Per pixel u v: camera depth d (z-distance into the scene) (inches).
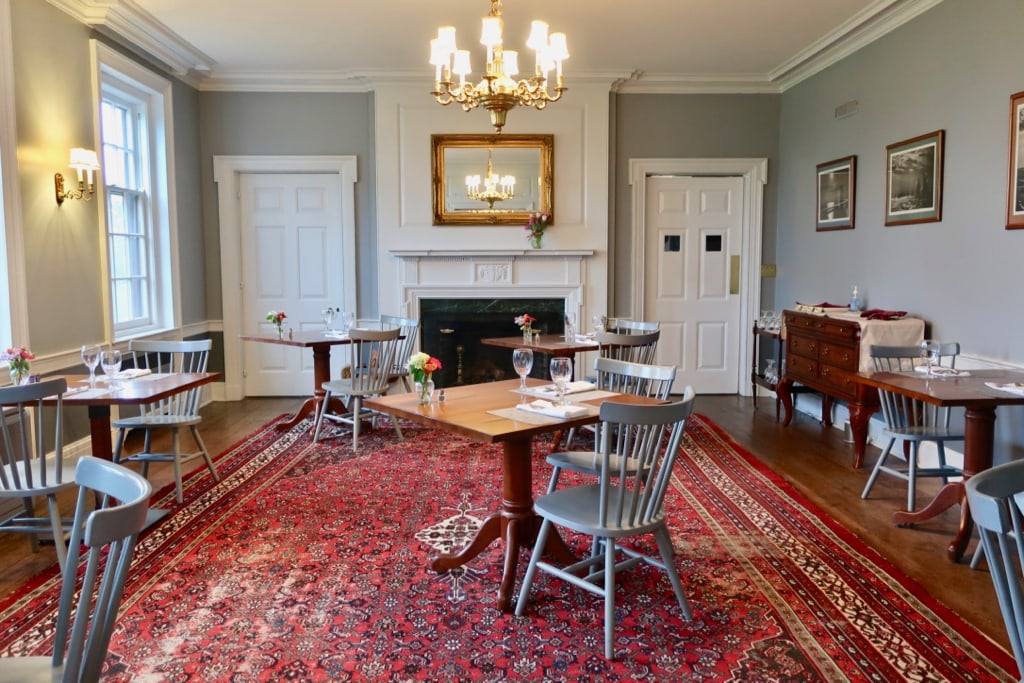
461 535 126.6
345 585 107.5
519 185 251.9
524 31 201.5
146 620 97.0
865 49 200.2
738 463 173.2
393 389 257.6
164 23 193.9
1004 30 147.0
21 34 152.8
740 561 116.0
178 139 231.1
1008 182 146.3
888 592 104.9
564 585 107.3
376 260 255.3
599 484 107.2
